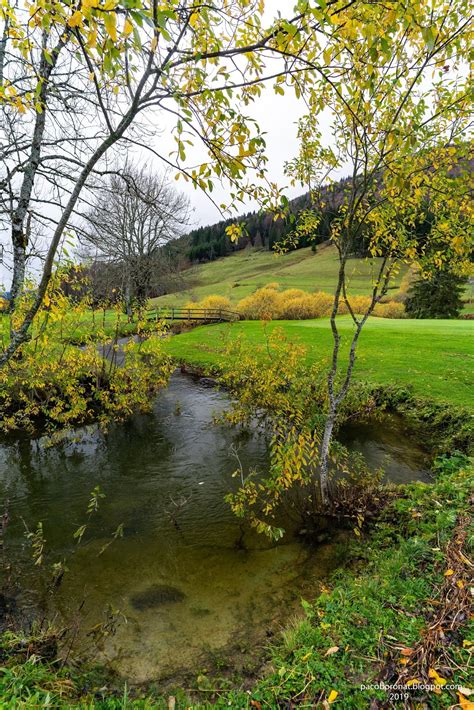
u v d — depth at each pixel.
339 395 5.88
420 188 4.68
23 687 2.92
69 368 10.55
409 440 9.24
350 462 8.01
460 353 15.08
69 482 7.79
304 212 6.00
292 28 1.98
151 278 26.52
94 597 4.64
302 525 5.89
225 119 2.40
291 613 4.21
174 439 9.93
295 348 10.73
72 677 3.41
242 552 5.43
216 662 3.64
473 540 4.23
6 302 4.54
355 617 3.56
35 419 11.14
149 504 6.88
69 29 2.17
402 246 5.05
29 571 5.13
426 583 3.81
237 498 6.68
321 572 4.84
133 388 11.64
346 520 5.77
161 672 3.57
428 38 2.24
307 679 3.00
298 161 5.52
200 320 29.94
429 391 11.00
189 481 7.71
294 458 5.72
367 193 5.10
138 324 11.97
